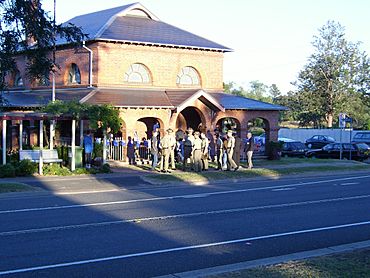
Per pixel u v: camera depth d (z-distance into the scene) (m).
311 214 15.17
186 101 31.80
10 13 20.16
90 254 10.03
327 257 9.32
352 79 71.81
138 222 13.48
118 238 11.49
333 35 71.69
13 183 20.77
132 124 30.84
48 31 21.50
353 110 72.75
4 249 10.36
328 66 71.38
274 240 11.51
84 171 25.09
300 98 73.75
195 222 13.61
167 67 35.44
